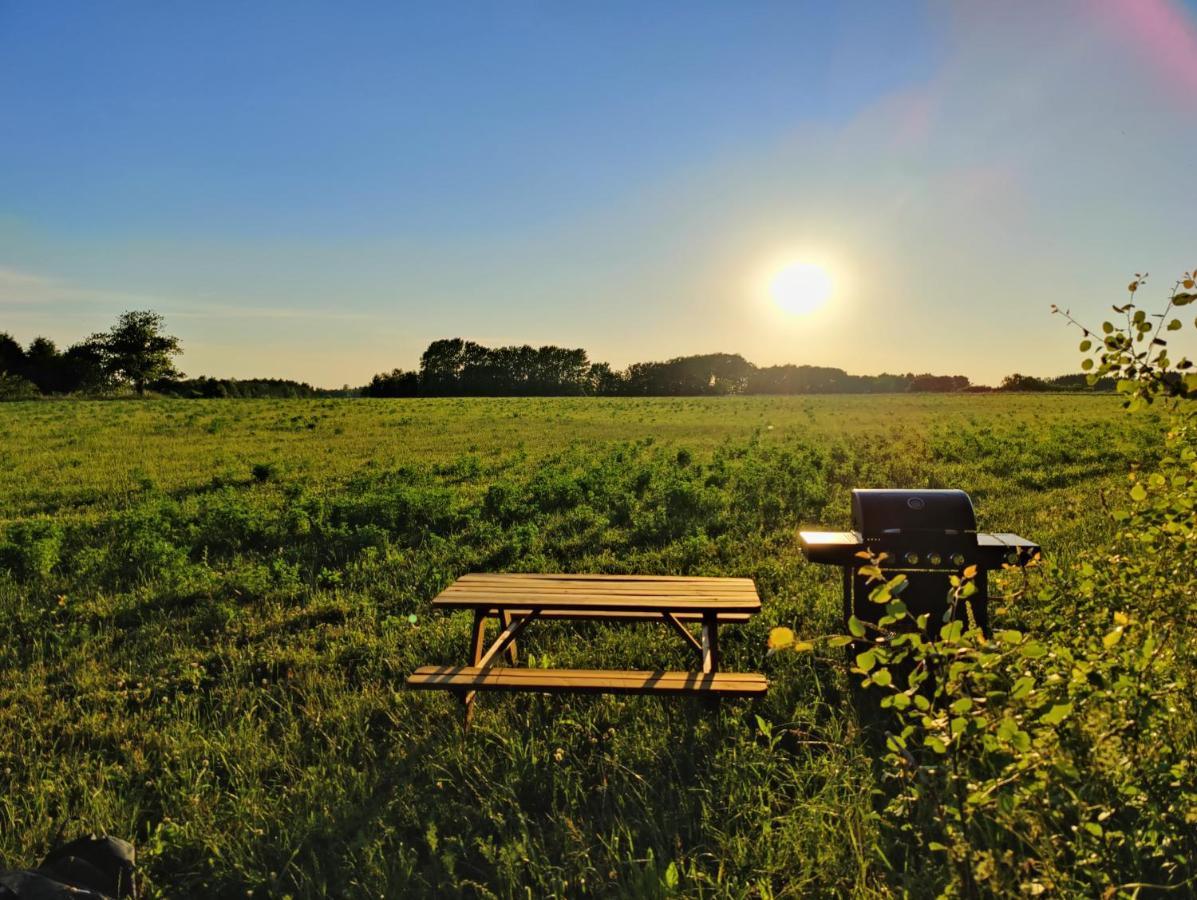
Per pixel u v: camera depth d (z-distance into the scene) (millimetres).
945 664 3275
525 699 4812
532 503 12000
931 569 4574
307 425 32125
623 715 4590
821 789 3723
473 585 5195
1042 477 13836
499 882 3266
